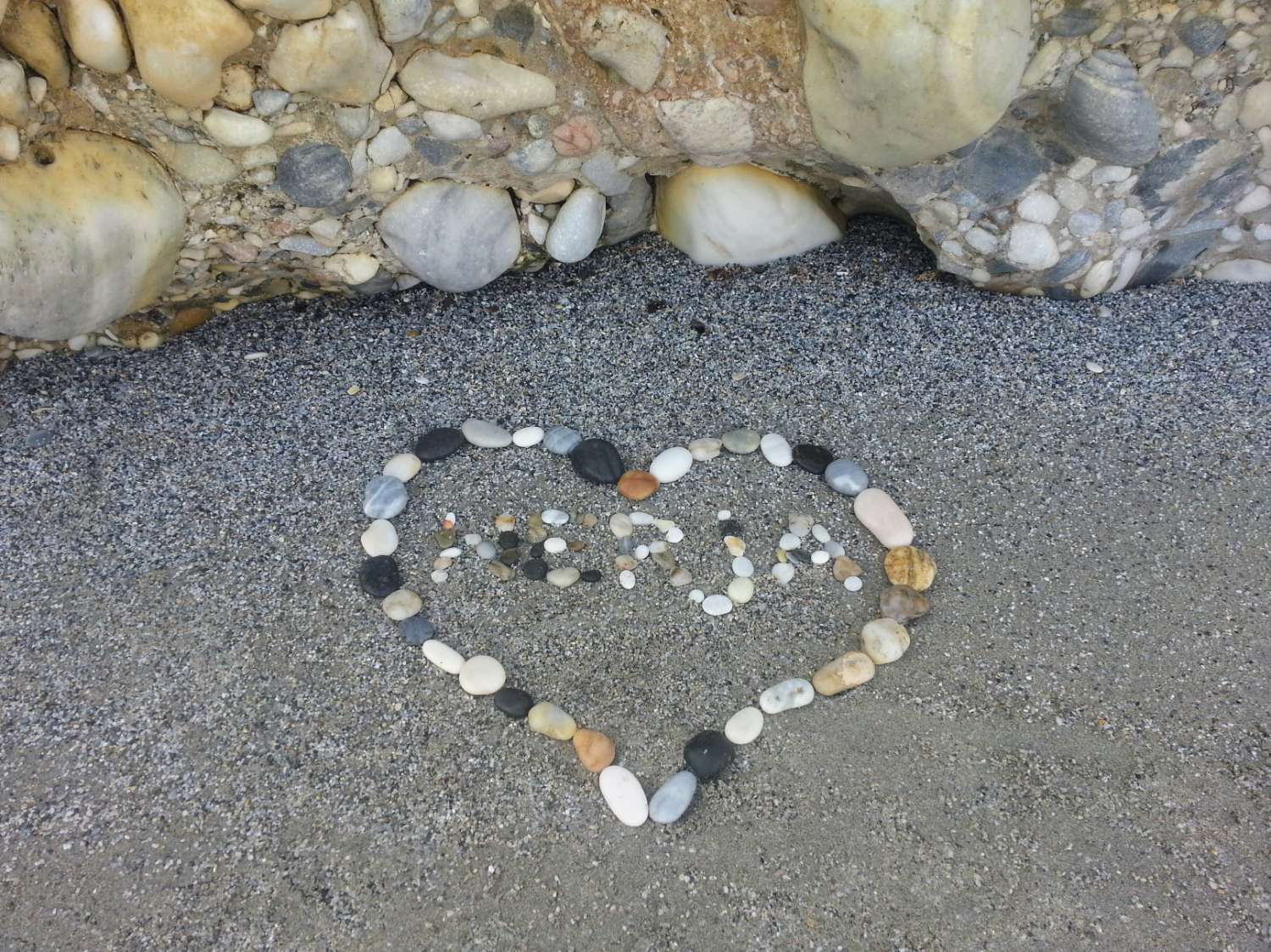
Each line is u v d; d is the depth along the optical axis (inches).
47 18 28.4
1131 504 33.9
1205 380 37.3
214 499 34.0
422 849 26.2
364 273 38.8
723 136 35.8
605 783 27.2
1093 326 39.5
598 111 35.6
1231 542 32.7
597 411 37.1
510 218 38.8
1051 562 32.4
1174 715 28.8
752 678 30.0
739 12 32.1
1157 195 36.9
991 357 38.5
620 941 24.7
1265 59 33.2
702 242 41.8
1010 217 37.5
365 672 29.9
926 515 33.9
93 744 28.0
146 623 30.6
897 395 37.4
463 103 33.4
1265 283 40.7
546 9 32.7
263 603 31.3
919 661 30.2
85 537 32.7
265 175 33.7
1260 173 36.8
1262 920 24.7
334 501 34.2
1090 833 26.4
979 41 29.3
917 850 26.2
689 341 39.4
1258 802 26.9
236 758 27.8
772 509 34.3
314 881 25.5
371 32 30.7
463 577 32.3
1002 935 24.7
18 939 24.4
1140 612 31.1
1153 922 24.8
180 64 29.0
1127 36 32.4
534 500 34.6
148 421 36.2
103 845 26.0
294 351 38.8
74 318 32.4
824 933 24.8
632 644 30.7
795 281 41.6
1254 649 30.1
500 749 28.3
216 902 25.1
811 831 26.7
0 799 26.8
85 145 30.9
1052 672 29.9
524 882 25.7
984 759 28.0
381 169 34.9
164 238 33.2
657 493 34.7
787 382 37.9
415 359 38.7
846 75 31.2
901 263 42.2
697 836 26.6
